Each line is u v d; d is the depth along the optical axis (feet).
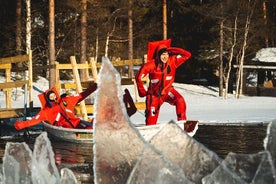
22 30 111.34
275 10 157.89
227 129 44.91
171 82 35.96
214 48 132.26
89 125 39.11
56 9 115.14
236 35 123.65
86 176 20.18
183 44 146.20
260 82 130.41
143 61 50.44
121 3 113.29
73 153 30.73
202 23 142.10
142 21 135.44
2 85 46.65
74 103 39.47
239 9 115.14
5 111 45.80
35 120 38.01
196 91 120.57
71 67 50.01
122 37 122.11
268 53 130.52
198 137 38.09
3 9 113.09
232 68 127.65
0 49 109.91
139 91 35.83
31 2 113.50
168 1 142.20
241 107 77.87
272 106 79.61
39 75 113.80
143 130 31.83
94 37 120.67
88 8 108.78
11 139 40.96
